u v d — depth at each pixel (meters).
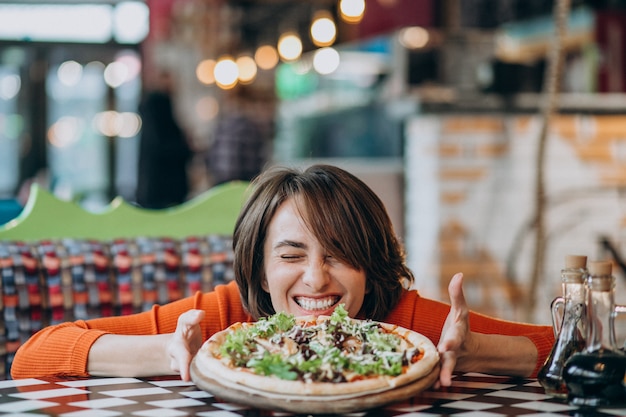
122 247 2.83
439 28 6.54
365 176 4.80
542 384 1.72
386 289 2.09
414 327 2.14
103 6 9.34
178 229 3.05
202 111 10.05
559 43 4.08
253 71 9.75
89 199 9.65
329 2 9.21
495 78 4.68
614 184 4.62
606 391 1.59
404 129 4.79
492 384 1.84
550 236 4.59
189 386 1.82
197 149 9.36
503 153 4.56
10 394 1.75
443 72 4.77
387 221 2.07
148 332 2.14
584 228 4.61
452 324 1.84
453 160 4.52
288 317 1.81
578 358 1.62
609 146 4.61
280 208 1.98
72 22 9.23
